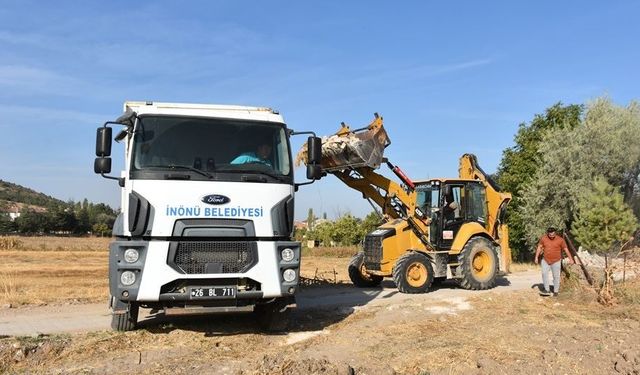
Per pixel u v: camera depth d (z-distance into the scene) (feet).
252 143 28.09
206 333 29.55
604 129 98.53
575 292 42.98
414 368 23.44
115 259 25.81
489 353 25.41
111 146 27.02
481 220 51.42
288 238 28.19
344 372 21.71
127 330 29.53
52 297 44.01
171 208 25.91
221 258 26.35
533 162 122.42
